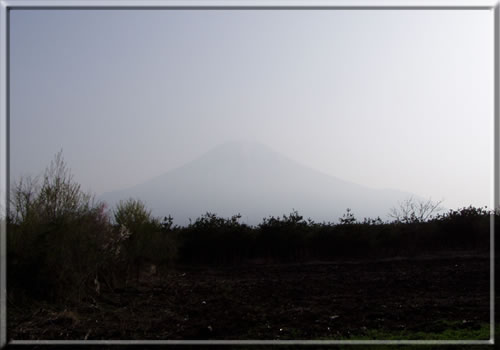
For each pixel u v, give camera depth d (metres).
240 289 12.17
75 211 10.16
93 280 10.98
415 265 16.42
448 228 20.56
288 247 19.72
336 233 20.08
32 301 9.17
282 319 8.41
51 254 9.28
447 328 7.57
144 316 8.95
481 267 15.16
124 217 13.57
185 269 17.34
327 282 13.22
